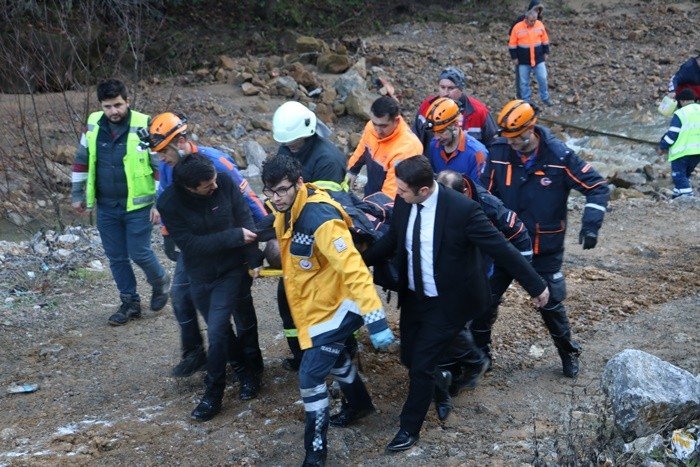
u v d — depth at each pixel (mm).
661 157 14430
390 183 5953
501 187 5430
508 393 5566
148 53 17141
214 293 5266
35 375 6195
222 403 5617
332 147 5359
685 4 21969
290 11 19875
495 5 22047
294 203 4488
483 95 17453
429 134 6238
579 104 17188
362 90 16406
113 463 4945
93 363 6383
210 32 18719
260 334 6750
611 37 20047
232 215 5160
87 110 11789
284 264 4648
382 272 4863
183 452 5016
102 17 16297
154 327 7012
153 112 15047
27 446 5234
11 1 14367
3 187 11695
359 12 20922
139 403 5754
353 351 5637
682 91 12180
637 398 4523
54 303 7516
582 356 6109
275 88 16359
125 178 6684
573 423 4957
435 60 18594
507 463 4621
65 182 12039
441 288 4602
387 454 4832
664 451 4484
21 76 12594
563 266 8211
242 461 4859
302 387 4633
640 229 9664
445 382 5117
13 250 8852
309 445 4641
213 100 15805
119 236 6918
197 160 4875
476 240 4523
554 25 20719
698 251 8703
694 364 5820
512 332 6559
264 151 14172
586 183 5262
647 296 7242
